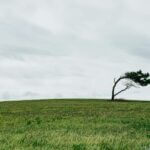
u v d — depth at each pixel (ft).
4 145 45.52
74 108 164.35
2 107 179.22
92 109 156.15
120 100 307.58
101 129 71.61
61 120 97.50
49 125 83.20
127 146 45.19
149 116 113.50
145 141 50.14
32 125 84.38
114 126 78.43
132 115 118.42
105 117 108.47
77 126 79.46
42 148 43.27
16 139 51.78
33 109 159.94
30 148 43.55
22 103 227.40
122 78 314.14
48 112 139.03
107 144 46.73
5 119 102.01
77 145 44.16
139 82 311.88
